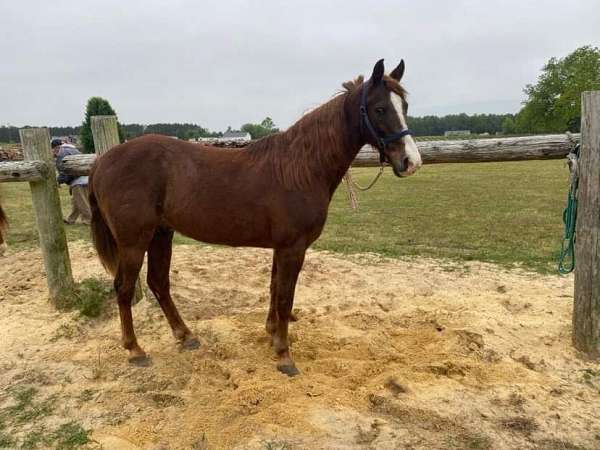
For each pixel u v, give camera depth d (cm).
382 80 279
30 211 939
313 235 296
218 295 437
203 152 302
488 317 362
